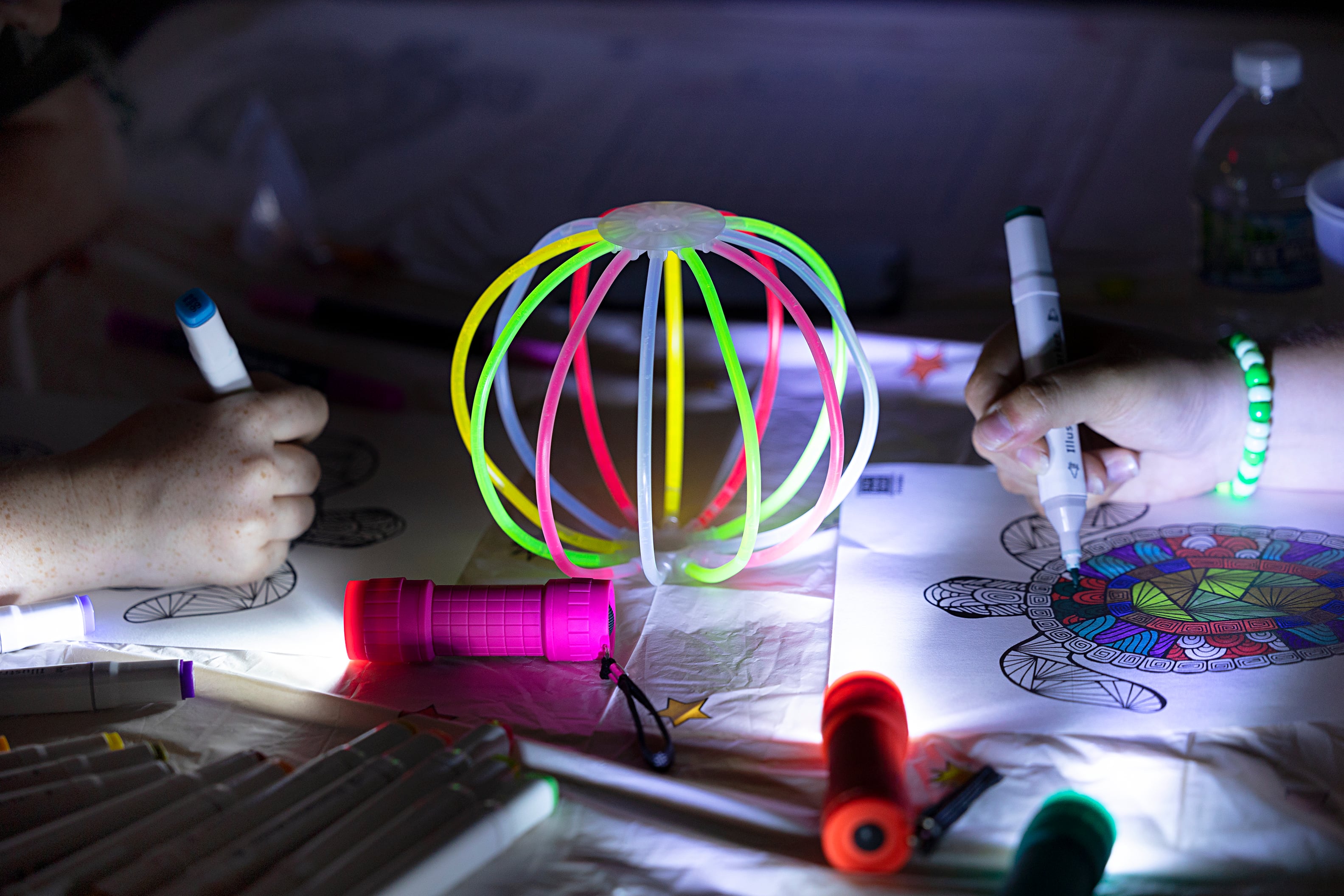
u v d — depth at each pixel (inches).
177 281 52.9
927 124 65.9
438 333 48.7
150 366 45.9
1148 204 55.2
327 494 38.4
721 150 64.7
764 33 80.3
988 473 38.0
